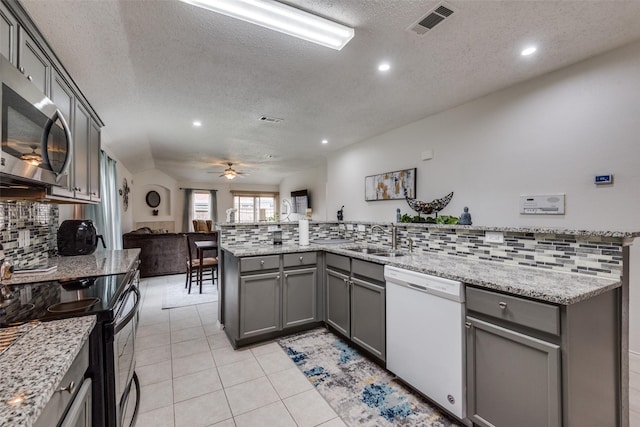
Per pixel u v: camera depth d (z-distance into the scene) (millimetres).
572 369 1237
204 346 2668
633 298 2172
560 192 2492
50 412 697
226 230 3100
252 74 2486
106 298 1356
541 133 2604
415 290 1897
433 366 1766
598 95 2277
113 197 4832
